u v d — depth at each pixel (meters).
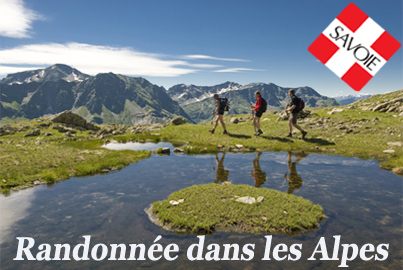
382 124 35.34
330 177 19.09
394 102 45.72
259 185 17.61
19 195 16.47
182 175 20.05
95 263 9.94
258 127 33.81
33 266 9.85
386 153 24.94
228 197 14.49
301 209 13.40
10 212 14.12
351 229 12.05
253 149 28.27
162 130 41.38
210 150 28.12
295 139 31.16
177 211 13.28
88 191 17.02
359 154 25.19
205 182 18.39
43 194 16.59
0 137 46.09
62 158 24.58
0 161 22.91
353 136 31.33
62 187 17.81
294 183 17.91
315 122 39.34
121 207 14.59
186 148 28.61
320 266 9.61
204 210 13.21
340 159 23.91
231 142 30.95
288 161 23.55
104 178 19.59
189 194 15.02
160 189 17.20
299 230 11.93
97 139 38.69
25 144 33.75
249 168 21.62
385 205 14.48
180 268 9.56
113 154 26.67
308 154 25.83
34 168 21.17
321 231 11.91
